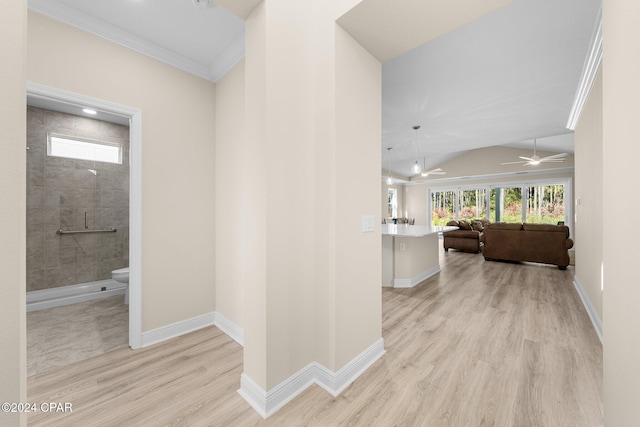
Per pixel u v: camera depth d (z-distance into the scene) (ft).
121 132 12.40
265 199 4.63
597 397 4.89
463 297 10.97
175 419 4.46
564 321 8.41
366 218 5.96
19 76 2.26
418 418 4.43
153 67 7.24
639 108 2.50
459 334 7.57
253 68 4.92
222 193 8.20
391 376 5.62
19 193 2.27
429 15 4.92
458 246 23.21
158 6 5.89
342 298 5.34
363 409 4.67
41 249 10.44
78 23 6.04
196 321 8.04
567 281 13.23
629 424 2.68
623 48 2.81
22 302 2.30
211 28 6.61
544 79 10.12
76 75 6.04
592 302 8.82
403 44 5.81
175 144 7.65
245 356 5.06
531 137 18.11
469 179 32.12
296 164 5.16
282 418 4.48
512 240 17.83
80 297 10.71
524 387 5.19
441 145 20.75
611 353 3.17
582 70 9.04
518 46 8.09
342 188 5.33
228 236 7.92
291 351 5.05
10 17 2.21
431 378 5.53
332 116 5.17
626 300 2.77
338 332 5.25
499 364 6.02
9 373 2.22
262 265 4.68
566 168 25.53
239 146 7.45
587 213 9.87
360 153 5.79
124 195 12.50
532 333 7.58
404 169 33.45
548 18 6.85
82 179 11.43
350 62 5.53
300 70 5.25
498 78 10.08
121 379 5.56
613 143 3.11
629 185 2.71
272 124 4.72
